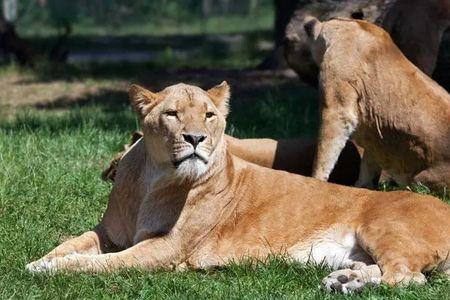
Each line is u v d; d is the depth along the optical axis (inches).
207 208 379.9
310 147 515.8
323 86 501.4
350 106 498.6
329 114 498.6
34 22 2437.3
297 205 386.0
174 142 361.4
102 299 343.6
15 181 495.8
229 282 362.9
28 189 482.0
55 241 419.2
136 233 382.3
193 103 366.3
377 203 378.6
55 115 759.1
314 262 376.8
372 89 498.6
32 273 365.7
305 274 367.6
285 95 831.7
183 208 377.1
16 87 957.2
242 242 382.0
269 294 347.3
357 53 498.0
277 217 384.8
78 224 441.1
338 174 525.3
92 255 370.0
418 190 498.9
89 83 968.3
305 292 350.6
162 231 376.8
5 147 574.2
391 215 368.8
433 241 360.5
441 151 495.2
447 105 499.5
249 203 387.2
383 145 505.4
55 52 1299.2
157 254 374.3
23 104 858.8
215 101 378.6
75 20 2529.5
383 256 354.9
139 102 376.8
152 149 373.7
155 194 377.7
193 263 381.1
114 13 2632.9
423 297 336.2
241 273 370.0
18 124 698.2
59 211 456.8
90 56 1587.1
